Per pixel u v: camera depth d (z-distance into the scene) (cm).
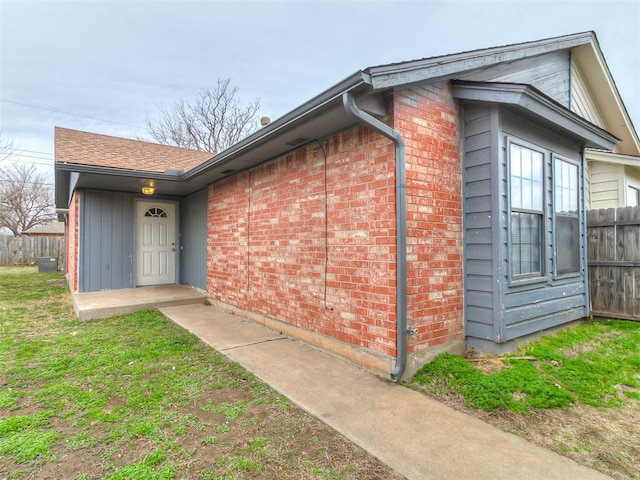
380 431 251
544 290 427
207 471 207
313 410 282
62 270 1589
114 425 258
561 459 219
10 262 1716
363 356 371
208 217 764
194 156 1009
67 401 295
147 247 888
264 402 296
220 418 270
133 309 652
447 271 374
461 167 393
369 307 364
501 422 263
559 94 550
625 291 530
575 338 437
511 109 381
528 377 321
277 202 520
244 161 555
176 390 318
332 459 220
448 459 219
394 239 336
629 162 707
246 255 605
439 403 294
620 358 375
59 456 221
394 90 333
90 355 409
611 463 215
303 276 466
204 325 558
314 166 446
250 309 591
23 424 256
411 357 341
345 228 396
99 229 812
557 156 462
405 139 342
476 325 383
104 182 730
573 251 495
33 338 480
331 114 352
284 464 215
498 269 364
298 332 473
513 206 389
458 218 387
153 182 733
